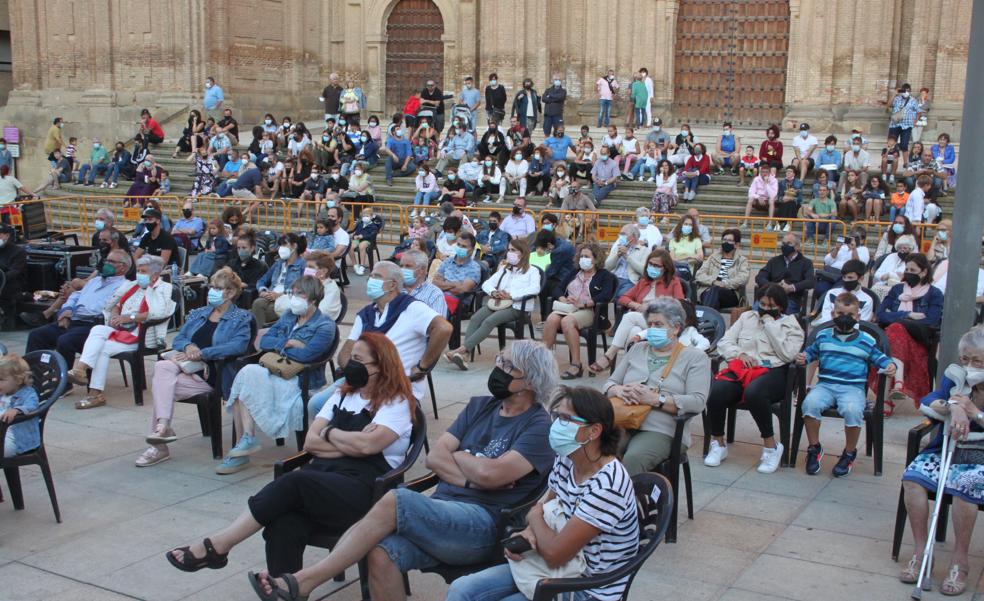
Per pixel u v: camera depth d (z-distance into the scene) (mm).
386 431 6258
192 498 7832
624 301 11281
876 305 10844
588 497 4895
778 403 8570
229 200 21516
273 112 31281
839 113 26203
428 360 8164
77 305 11055
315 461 6379
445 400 10586
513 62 29312
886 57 25469
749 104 28078
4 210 19281
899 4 25484
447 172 22609
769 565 6645
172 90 29531
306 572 5344
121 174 27266
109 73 30484
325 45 32688
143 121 28188
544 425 5746
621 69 28672
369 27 32250
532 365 5738
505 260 12133
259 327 12383
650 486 5273
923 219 18812
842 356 8406
